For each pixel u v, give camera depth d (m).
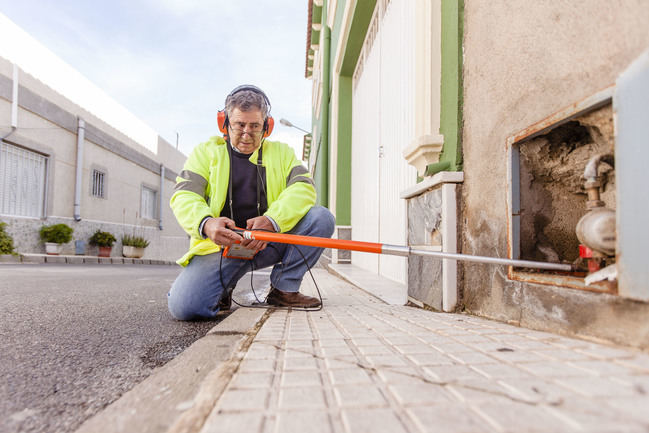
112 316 1.95
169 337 1.52
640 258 0.84
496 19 1.50
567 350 0.95
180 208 1.75
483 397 0.69
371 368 0.88
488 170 1.54
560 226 1.38
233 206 1.95
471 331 1.26
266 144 2.04
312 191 1.99
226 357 1.11
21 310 2.08
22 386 0.98
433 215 1.90
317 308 1.98
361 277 3.90
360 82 5.84
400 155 3.54
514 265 1.26
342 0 5.97
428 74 2.00
